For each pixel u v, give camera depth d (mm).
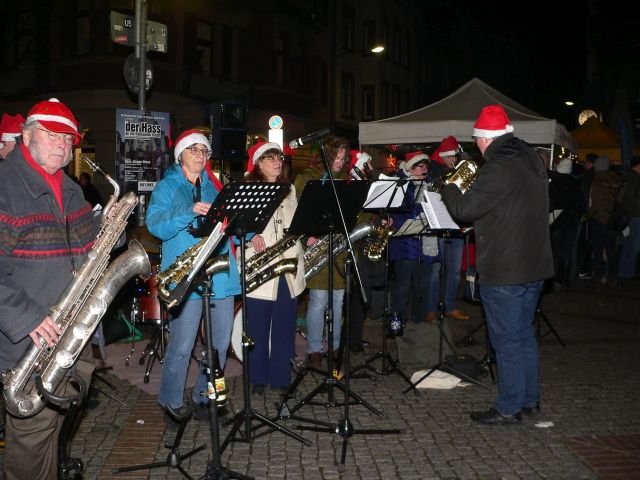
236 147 8422
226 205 3854
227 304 4789
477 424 4977
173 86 18672
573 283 12078
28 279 3215
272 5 21766
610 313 9297
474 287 6938
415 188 6707
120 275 3473
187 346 4660
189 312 4590
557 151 11094
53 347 3221
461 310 9305
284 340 5586
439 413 5215
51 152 3258
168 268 4137
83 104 17422
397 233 5863
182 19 18984
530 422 5012
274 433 4770
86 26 17734
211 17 20188
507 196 4703
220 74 20562
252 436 4641
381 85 30047
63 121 3246
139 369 6402
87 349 3643
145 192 8422
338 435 4738
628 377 6199
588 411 5258
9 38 19016
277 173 5320
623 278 12117
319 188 4473
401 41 32594
